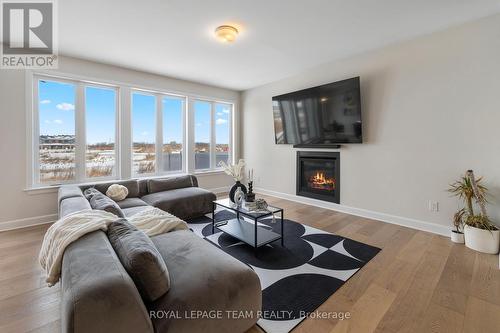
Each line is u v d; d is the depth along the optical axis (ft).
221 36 9.21
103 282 3.13
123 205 10.30
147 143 15.06
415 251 8.37
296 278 6.76
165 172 15.84
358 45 10.87
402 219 10.99
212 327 4.07
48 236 4.58
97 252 3.79
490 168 8.66
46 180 11.69
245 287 4.57
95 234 4.44
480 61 8.74
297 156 15.38
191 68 13.74
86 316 2.87
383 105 11.31
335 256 8.05
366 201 12.22
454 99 9.36
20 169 10.74
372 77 11.56
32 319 5.16
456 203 9.50
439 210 9.93
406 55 10.47
